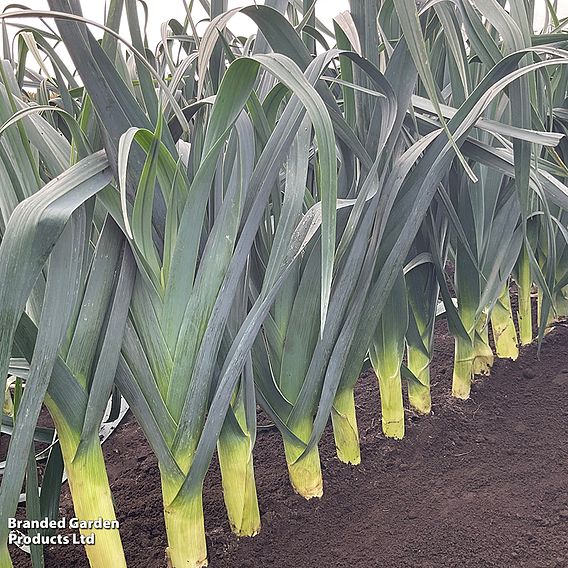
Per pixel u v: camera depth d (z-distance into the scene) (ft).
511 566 2.24
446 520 2.48
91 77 1.77
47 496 2.26
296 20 2.77
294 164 2.05
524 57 2.29
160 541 2.44
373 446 2.97
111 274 1.87
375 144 2.43
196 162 2.09
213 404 1.96
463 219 2.99
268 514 2.53
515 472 2.75
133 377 1.93
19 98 2.01
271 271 1.98
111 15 1.99
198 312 1.94
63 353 1.86
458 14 2.93
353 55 1.90
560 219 3.66
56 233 1.47
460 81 2.71
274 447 3.02
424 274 3.00
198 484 2.08
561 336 3.94
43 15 1.44
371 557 2.31
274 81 2.29
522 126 2.34
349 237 2.17
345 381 2.67
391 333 2.84
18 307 1.45
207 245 1.94
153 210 1.99
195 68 2.78
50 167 1.97
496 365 3.67
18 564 2.42
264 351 2.35
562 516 2.46
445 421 3.15
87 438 1.87
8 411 3.38
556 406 3.24
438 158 2.31
